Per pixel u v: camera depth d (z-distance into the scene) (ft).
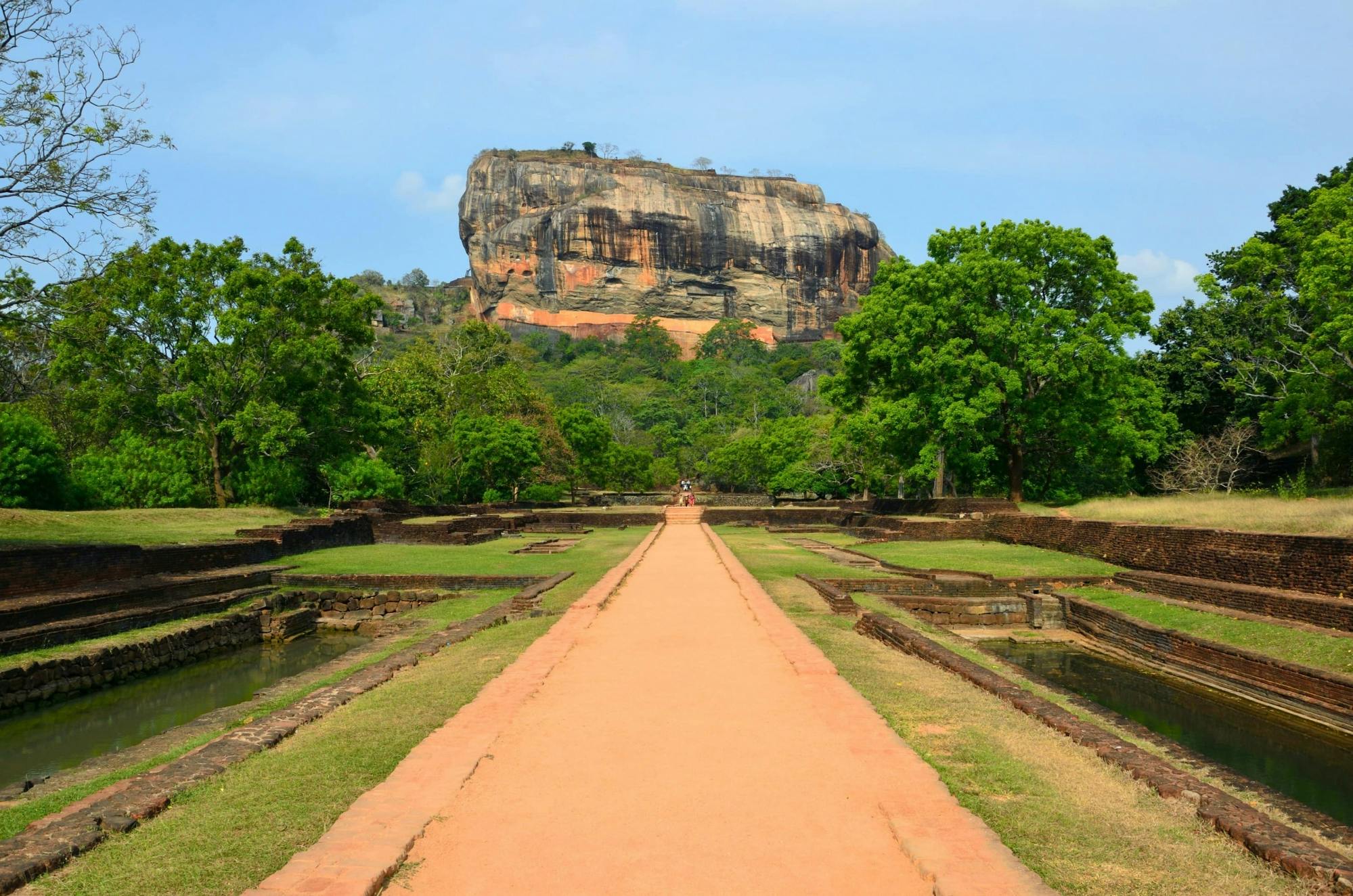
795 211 591.78
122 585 59.00
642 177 575.38
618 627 42.63
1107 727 31.24
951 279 114.52
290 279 115.14
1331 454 108.58
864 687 30.55
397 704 28.30
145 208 59.47
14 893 15.05
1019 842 17.19
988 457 120.98
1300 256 110.63
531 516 152.15
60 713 43.27
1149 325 115.34
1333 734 38.93
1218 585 57.52
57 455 91.04
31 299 59.57
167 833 17.67
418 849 16.67
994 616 64.69
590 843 16.96
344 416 130.21
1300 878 15.69
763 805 18.88
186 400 110.42
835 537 125.08
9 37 54.19
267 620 63.21
